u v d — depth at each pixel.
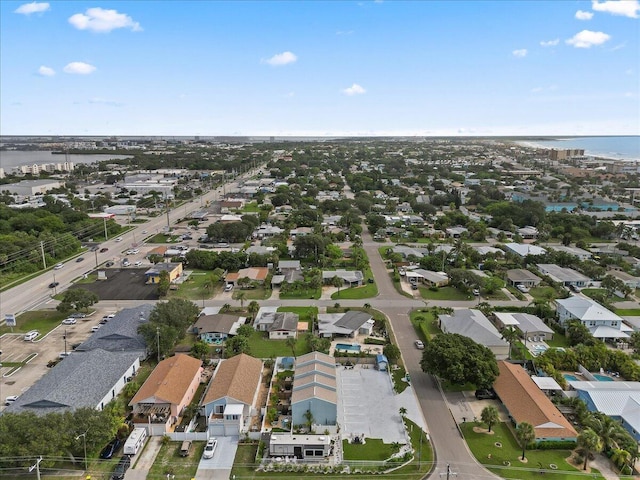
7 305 116.12
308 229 192.75
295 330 96.75
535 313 108.06
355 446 63.69
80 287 129.38
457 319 97.75
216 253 150.75
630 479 57.50
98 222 192.00
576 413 69.88
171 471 59.09
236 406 67.88
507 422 68.94
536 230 193.00
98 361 78.94
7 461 54.34
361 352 89.44
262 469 59.47
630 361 82.00
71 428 58.59
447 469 58.00
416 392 77.19
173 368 76.25
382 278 137.12
